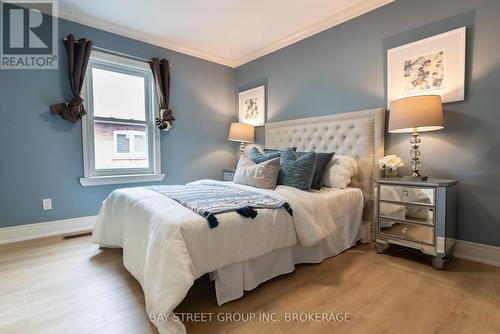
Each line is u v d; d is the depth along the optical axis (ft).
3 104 8.47
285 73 11.92
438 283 5.82
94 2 8.74
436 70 7.52
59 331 4.28
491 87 6.71
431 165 7.75
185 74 12.72
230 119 14.61
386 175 8.21
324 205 6.88
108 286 5.74
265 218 5.62
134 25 10.36
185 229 4.50
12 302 5.11
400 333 4.23
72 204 9.82
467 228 7.15
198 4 8.89
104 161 10.73
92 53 10.01
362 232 8.57
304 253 6.80
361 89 9.28
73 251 7.82
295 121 11.15
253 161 9.19
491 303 5.03
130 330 4.30
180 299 4.03
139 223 5.72
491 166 6.77
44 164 9.22
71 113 9.39
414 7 7.93
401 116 7.11
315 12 9.43
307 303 5.10
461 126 7.19
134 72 11.43
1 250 7.85
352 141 9.18
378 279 6.04
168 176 12.36
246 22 10.15
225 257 4.91
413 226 6.97
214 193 6.91
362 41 9.18
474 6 6.88
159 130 11.91
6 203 8.58
